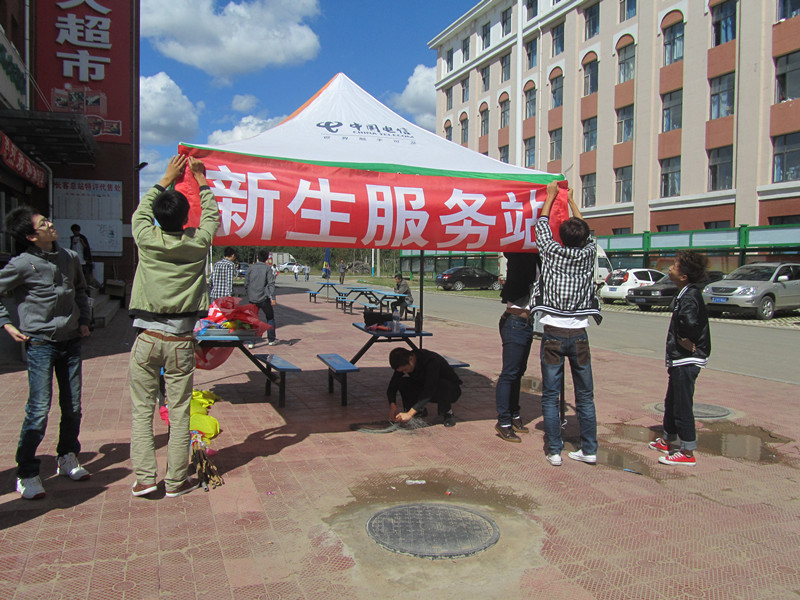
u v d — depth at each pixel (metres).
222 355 6.41
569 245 4.53
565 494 4.04
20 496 3.75
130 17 16.23
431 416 5.92
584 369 4.57
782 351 11.37
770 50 22.61
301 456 4.66
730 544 3.37
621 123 29.73
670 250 25.75
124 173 16.56
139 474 3.72
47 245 3.70
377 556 3.12
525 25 36.12
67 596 2.69
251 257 44.84
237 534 3.33
